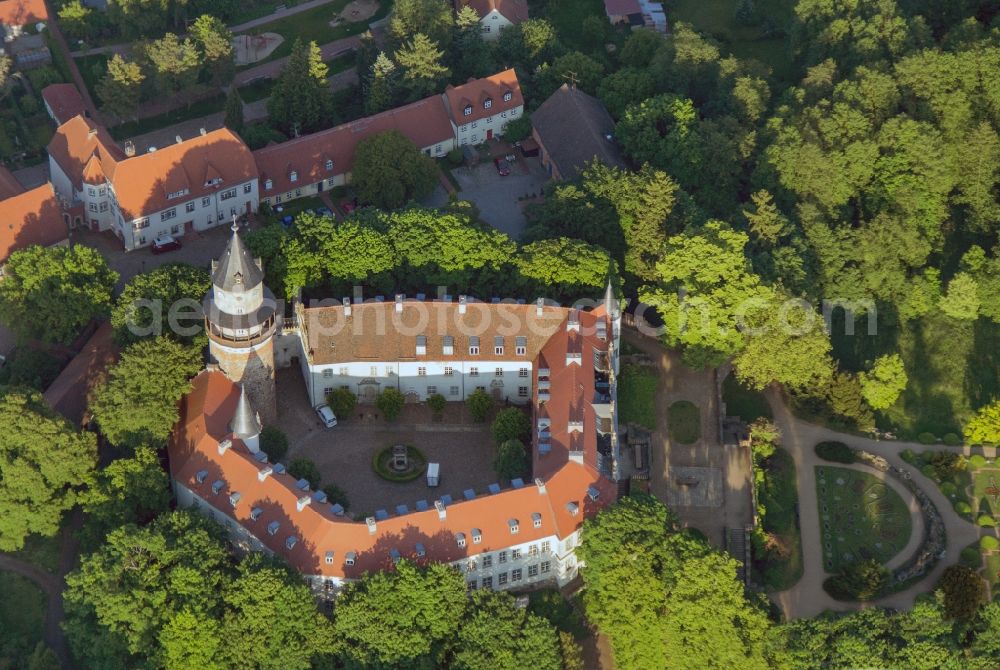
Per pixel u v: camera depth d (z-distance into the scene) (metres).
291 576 174.12
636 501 183.38
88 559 177.75
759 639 170.00
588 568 182.62
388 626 171.12
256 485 186.62
